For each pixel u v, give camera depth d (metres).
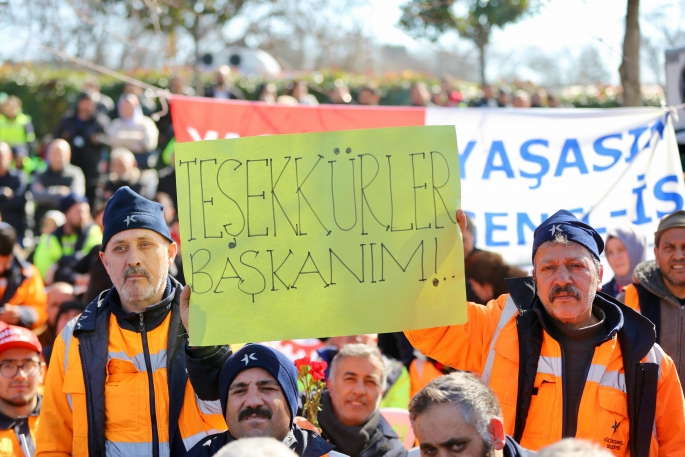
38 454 3.79
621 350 3.62
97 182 12.82
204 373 3.71
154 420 3.75
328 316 3.70
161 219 3.90
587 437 3.55
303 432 3.72
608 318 3.68
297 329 3.69
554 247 3.58
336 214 3.76
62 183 11.83
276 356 3.70
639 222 5.90
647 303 4.74
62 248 9.05
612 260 5.74
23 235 11.68
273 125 6.66
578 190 6.02
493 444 3.23
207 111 6.63
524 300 3.76
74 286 7.90
